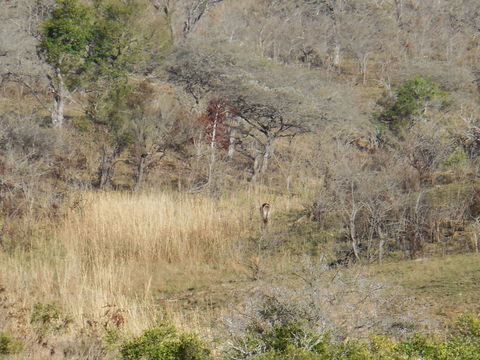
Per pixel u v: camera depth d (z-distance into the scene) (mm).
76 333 24031
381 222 40938
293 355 16156
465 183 49219
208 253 39844
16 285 31672
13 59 66750
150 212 42781
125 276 35500
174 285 35188
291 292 19500
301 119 63594
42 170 54781
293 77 67375
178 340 19172
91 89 66438
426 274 31578
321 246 41312
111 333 22109
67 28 63281
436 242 40000
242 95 62562
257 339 17781
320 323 18531
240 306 26422
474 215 43281
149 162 58188
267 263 37344
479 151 62969
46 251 38750
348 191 47469
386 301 21750
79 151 59062
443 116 69062
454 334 21391
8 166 49750
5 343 20078
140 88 66625
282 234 42594
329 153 61250
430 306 25844
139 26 67375
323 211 46188
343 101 68125
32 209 45062
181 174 58094
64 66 63594
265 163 62250
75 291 31047
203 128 62219
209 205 47156
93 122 62875
